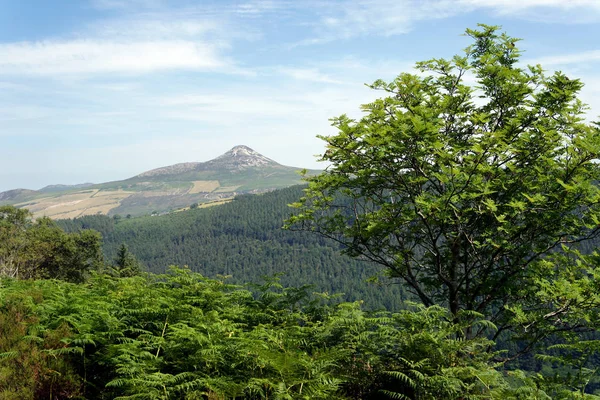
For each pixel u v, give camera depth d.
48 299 8.28
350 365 6.62
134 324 7.35
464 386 5.68
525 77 9.40
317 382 5.29
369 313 7.94
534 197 8.52
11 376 5.42
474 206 9.45
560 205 8.71
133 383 5.05
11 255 53.91
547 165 9.18
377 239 10.49
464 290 10.46
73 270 61.41
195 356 5.98
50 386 5.49
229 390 5.23
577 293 7.37
